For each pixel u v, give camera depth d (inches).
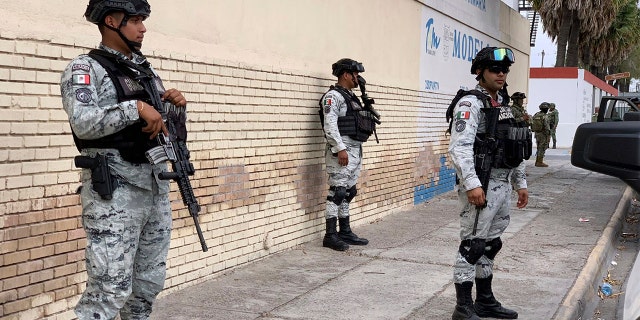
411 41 430.3
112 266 139.3
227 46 250.5
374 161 379.2
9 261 167.8
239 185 261.4
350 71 301.1
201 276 243.3
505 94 207.2
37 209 175.3
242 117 260.5
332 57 330.6
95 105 136.0
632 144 116.7
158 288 154.6
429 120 466.9
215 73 243.4
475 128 194.5
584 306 244.1
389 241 326.3
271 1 277.6
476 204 192.1
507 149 195.0
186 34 229.0
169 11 220.5
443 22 491.5
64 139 182.4
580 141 125.4
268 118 278.1
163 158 139.4
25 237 172.1
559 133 1202.0
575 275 272.2
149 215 147.5
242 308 217.2
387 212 399.2
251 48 265.4
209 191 243.6
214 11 242.4
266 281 249.3
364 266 276.5
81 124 133.3
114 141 138.7
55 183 180.2
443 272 270.2
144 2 142.9
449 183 512.4
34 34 171.8
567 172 689.0
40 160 175.3
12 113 166.6
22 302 172.1
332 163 302.8
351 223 354.0
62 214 183.0
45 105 175.8
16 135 167.9
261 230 278.4
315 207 320.5
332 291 239.6
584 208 449.7
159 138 141.5
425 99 458.0
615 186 571.5
